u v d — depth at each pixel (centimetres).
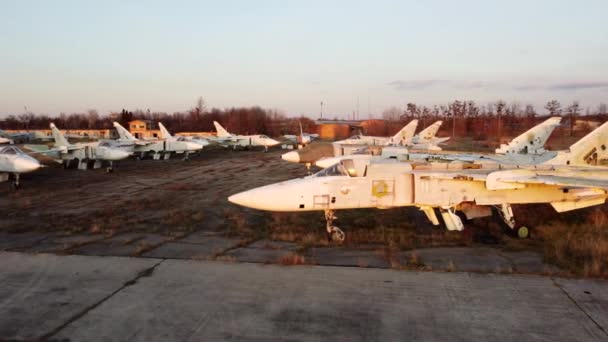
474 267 832
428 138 3866
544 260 872
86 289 734
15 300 687
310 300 676
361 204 1090
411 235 1104
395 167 1109
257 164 3509
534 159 1428
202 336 557
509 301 660
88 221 1336
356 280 766
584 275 770
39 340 550
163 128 5056
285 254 945
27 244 1051
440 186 1093
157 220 1351
